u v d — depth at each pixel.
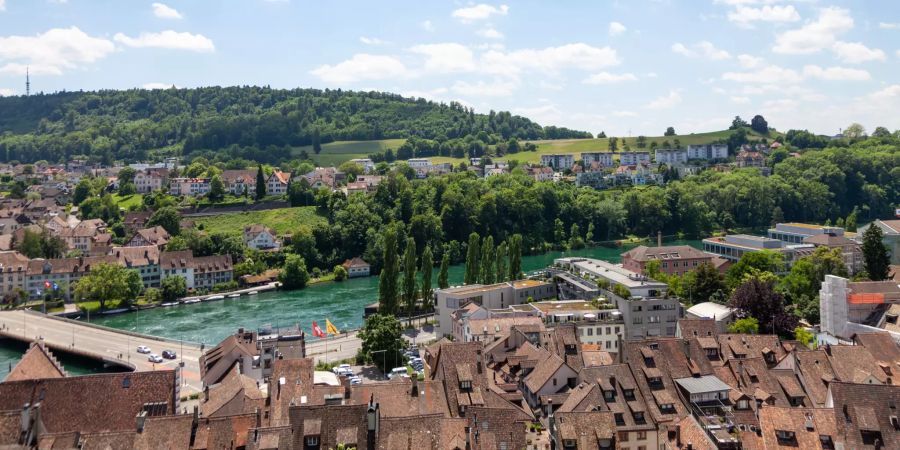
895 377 132.38
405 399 117.94
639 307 190.75
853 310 174.25
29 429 85.81
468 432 100.44
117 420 101.38
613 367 126.25
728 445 105.19
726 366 138.38
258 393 124.62
